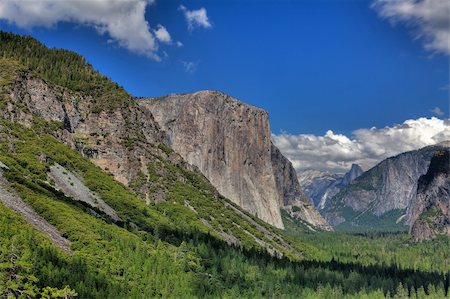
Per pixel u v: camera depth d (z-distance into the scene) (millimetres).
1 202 145625
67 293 102812
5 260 99312
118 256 154875
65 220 158625
